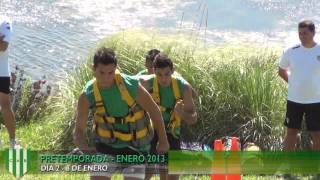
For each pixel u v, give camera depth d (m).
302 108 14.84
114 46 19.41
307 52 14.63
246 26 34.81
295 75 14.79
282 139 17.02
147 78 12.18
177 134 12.36
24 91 20.52
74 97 18.52
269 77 18.00
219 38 30.44
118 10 40.75
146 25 35.19
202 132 17.44
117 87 10.16
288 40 30.92
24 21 36.94
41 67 26.72
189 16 38.22
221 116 17.59
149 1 43.91
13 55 28.89
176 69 18.05
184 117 12.02
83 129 10.53
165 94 12.09
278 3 42.97
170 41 20.47
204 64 18.72
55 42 31.69
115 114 10.33
